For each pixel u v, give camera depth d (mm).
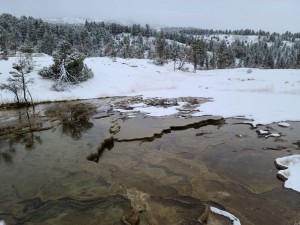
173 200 7566
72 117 18125
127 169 9727
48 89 27516
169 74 38000
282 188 8273
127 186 8430
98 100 25188
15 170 9539
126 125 15562
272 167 9781
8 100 23000
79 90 28234
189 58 55250
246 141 12508
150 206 7281
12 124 16438
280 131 13672
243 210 7148
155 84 32375
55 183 8484
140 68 39000
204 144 12266
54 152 11211
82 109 20922
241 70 43062
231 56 71938
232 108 18391
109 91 28734
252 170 9547
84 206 7219
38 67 32844
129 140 12992
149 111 19172
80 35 78812
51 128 15336
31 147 12016
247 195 7883
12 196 7809
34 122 16812
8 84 24359
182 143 12508
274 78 31906
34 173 9242
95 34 87438
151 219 6703
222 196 7836
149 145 12352
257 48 106875
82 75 30234
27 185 8422
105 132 14055
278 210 7133
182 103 21609
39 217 6809
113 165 10133
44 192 7973
